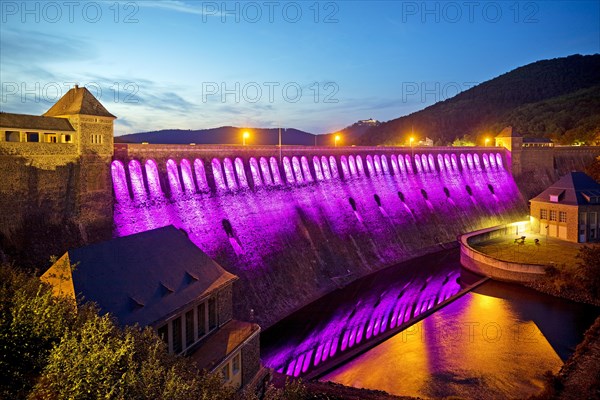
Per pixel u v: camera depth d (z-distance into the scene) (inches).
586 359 1477.6
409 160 3971.5
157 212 2085.4
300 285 2418.8
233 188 2534.5
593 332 1674.5
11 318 745.0
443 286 2566.4
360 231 3105.3
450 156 4335.6
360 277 2736.2
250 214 2519.7
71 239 1675.7
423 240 3454.7
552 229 3137.3
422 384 1460.4
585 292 2142.0
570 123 6628.9
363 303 2316.7
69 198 1702.8
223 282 1359.5
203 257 1403.8
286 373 1581.0
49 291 814.5
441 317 2007.9
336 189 3238.2
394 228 3348.9
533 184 4815.5
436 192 4001.0
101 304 1025.5
